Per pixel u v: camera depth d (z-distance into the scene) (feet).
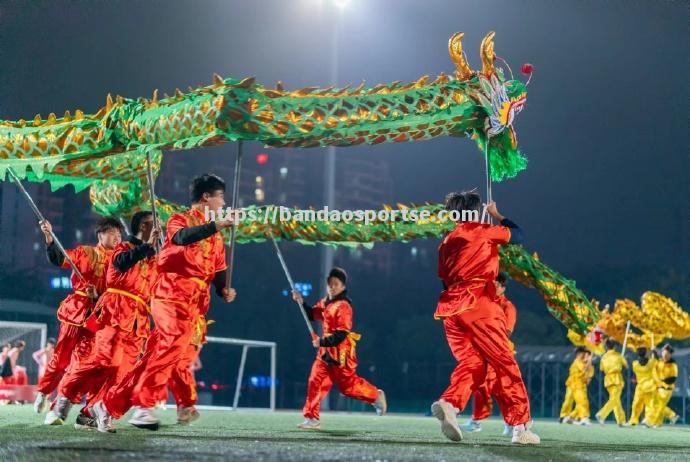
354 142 24.68
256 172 205.16
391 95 24.76
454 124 25.45
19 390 55.26
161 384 22.93
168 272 22.97
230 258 24.86
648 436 35.60
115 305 26.08
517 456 19.08
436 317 24.11
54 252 27.96
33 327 62.39
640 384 58.95
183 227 22.75
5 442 18.70
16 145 27.91
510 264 34.42
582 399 61.16
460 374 23.93
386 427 37.27
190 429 28.09
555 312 35.01
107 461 15.28
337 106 24.13
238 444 20.57
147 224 26.35
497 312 23.97
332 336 32.73
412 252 197.98
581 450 22.38
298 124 23.70
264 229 35.29
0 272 135.74
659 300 60.44
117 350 25.96
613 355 61.00
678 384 79.97
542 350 91.97
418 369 139.95
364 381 33.37
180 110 24.38
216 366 150.00
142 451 17.17
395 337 146.00
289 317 155.22
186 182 184.55
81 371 26.20
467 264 23.77
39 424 27.50
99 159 31.71
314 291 182.91
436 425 41.01
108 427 23.41
